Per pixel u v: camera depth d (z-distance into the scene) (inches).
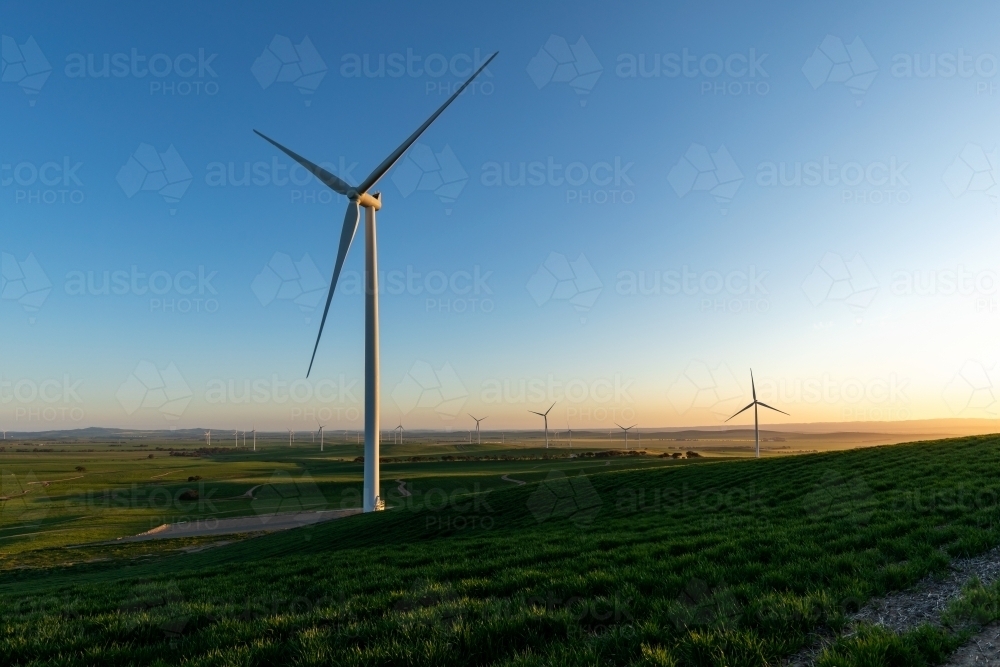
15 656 306.8
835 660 220.8
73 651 308.7
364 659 251.9
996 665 215.6
